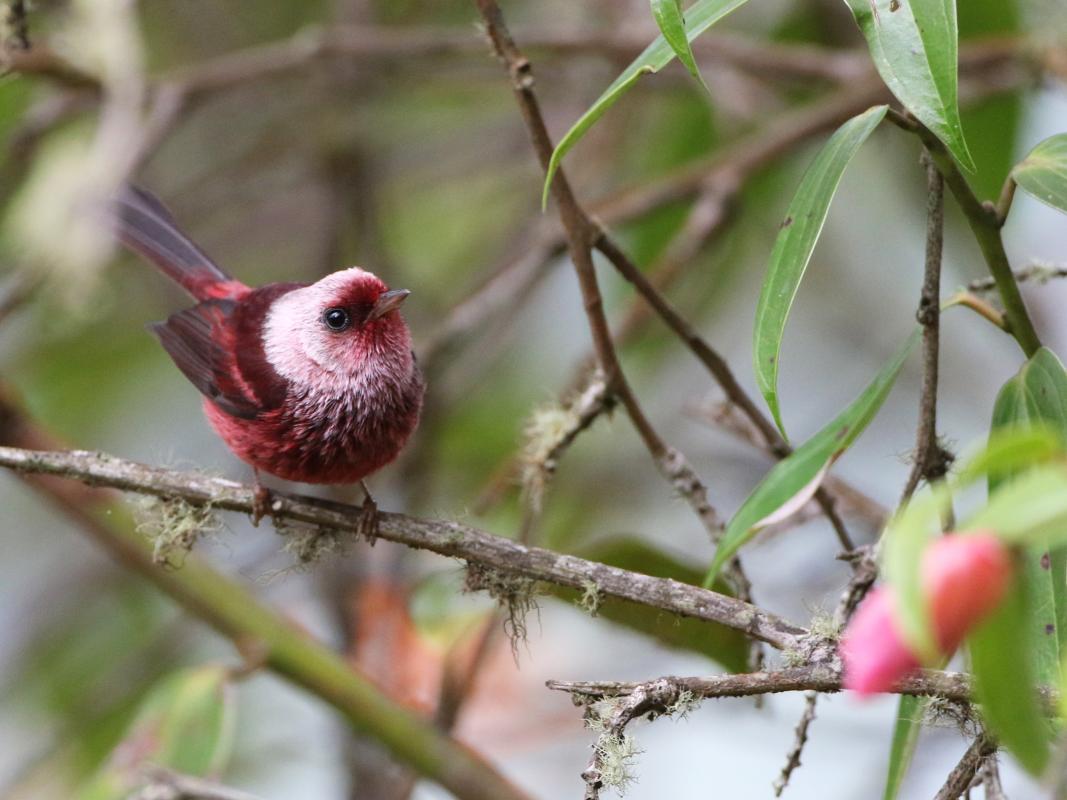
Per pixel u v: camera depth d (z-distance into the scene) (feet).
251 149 44.01
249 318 27.45
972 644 11.09
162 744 25.84
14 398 28.22
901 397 41.39
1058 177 17.94
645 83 40.19
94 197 33.37
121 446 43.60
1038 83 33.96
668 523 40.11
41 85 37.68
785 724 35.09
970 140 35.50
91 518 27.89
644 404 42.04
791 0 42.47
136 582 40.50
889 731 34.81
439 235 46.93
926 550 10.22
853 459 40.57
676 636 23.76
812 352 43.88
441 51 38.06
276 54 37.52
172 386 44.32
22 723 39.70
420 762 26.73
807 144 36.50
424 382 27.94
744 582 23.26
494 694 36.52
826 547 34.45
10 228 34.78
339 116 41.34
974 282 20.81
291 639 27.17
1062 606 16.78
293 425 26.17
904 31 15.75
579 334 44.19
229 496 22.50
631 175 44.01
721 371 24.34
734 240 41.19
